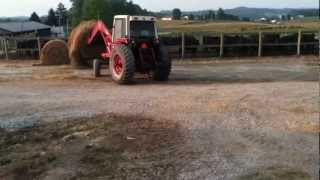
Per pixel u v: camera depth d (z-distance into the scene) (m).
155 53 17.59
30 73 20.45
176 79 18.30
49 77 18.95
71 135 9.74
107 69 21.33
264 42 27.38
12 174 8.05
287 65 23.27
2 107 12.70
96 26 20.61
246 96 12.95
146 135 9.41
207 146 8.67
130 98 13.37
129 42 17.22
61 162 8.35
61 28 71.50
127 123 10.36
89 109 12.06
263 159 7.94
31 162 8.41
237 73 20.27
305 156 7.98
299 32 27.23
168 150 8.55
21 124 10.90
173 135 9.36
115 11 60.53
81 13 63.56
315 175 7.19
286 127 9.67
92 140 9.33
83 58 22.55
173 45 27.08
